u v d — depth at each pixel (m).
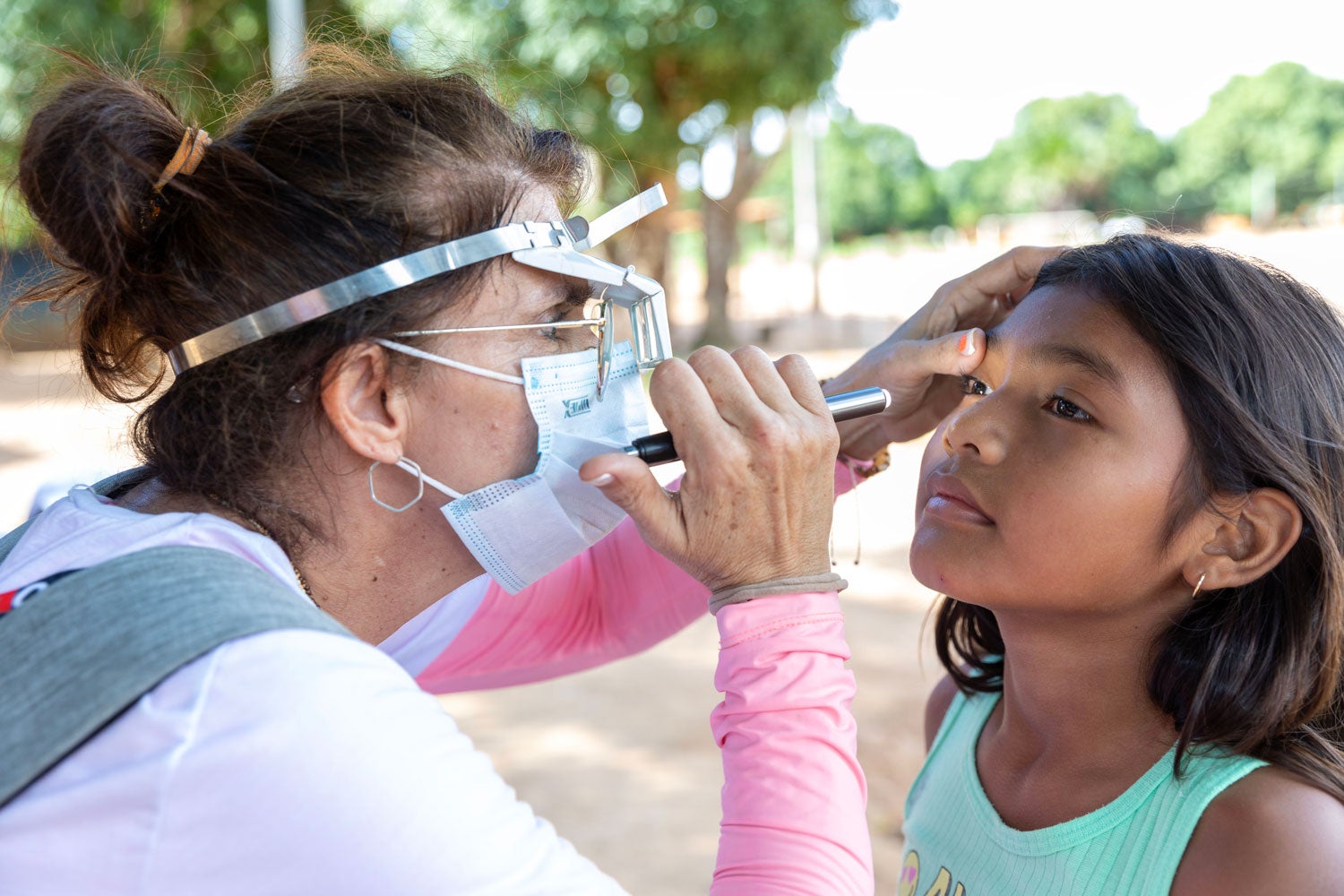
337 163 1.11
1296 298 1.23
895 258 41.50
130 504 1.18
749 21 11.65
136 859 0.86
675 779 3.70
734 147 16.19
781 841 1.06
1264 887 1.02
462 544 1.26
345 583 1.23
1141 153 55.75
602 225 1.31
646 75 11.73
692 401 1.13
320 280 1.09
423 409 1.17
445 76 1.27
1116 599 1.18
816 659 1.14
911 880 1.40
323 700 0.90
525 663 1.76
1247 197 53.72
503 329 1.18
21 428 10.91
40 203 1.13
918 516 1.39
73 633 0.93
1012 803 1.29
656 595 1.74
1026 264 1.53
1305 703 1.14
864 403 1.33
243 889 0.88
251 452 1.11
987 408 1.24
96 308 1.20
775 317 24.53
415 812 0.90
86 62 1.22
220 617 0.92
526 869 0.94
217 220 1.09
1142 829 1.13
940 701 1.60
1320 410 1.17
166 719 0.88
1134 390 1.15
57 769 0.88
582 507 1.26
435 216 1.13
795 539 1.16
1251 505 1.14
